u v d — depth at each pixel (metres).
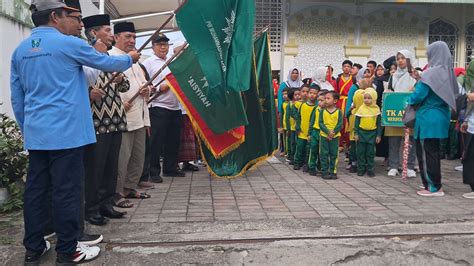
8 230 4.10
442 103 5.34
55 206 3.33
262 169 7.58
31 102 3.29
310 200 5.24
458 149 8.48
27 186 3.42
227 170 6.41
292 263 3.57
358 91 6.91
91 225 4.20
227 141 6.06
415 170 7.14
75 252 3.42
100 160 4.13
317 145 6.91
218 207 4.92
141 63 6.34
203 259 3.57
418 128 5.46
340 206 4.94
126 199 5.02
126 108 4.83
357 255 3.68
